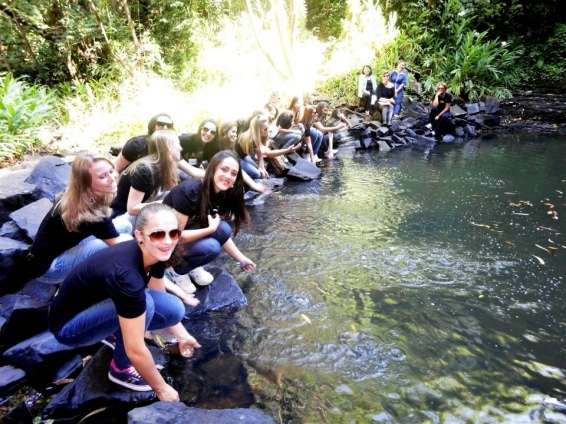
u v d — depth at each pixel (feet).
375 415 6.18
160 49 25.70
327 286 9.63
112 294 5.32
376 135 24.68
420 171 19.48
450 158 21.90
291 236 12.35
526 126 29.30
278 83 28.04
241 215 8.70
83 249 7.59
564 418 6.17
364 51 34.06
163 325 6.72
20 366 6.83
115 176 7.19
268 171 18.47
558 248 11.59
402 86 27.02
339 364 7.19
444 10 37.81
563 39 38.96
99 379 6.49
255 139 16.19
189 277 9.12
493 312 8.71
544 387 6.77
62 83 22.17
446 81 32.99
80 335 6.12
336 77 31.24
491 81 34.14
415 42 35.94
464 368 7.16
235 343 7.67
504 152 22.98
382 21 35.73
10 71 20.76
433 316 8.55
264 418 5.53
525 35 40.45
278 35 28.55
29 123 16.39
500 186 17.11
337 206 14.93
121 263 5.35
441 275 10.16
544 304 9.00
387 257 11.05
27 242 8.99
